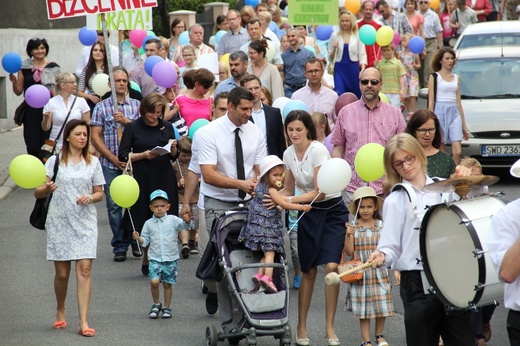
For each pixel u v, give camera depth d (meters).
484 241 13.83
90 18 32.31
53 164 20.64
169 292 21.75
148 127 26.17
